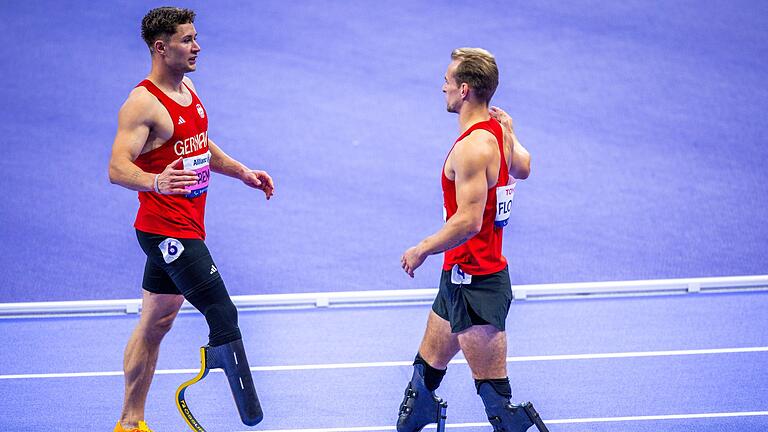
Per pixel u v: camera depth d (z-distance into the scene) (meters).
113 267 26.59
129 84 39.81
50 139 35.12
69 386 20.27
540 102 38.69
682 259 26.75
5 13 46.44
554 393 19.80
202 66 41.69
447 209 16.27
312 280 25.73
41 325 23.53
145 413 19.22
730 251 27.23
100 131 35.94
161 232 16.59
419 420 17.06
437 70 41.78
